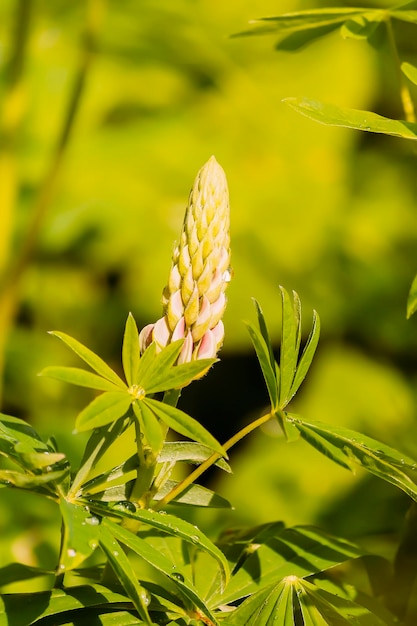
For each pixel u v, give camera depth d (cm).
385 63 566
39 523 309
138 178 503
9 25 406
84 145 499
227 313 510
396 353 522
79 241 490
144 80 509
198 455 158
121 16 436
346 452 160
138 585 131
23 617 148
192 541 143
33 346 486
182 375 143
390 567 208
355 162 566
